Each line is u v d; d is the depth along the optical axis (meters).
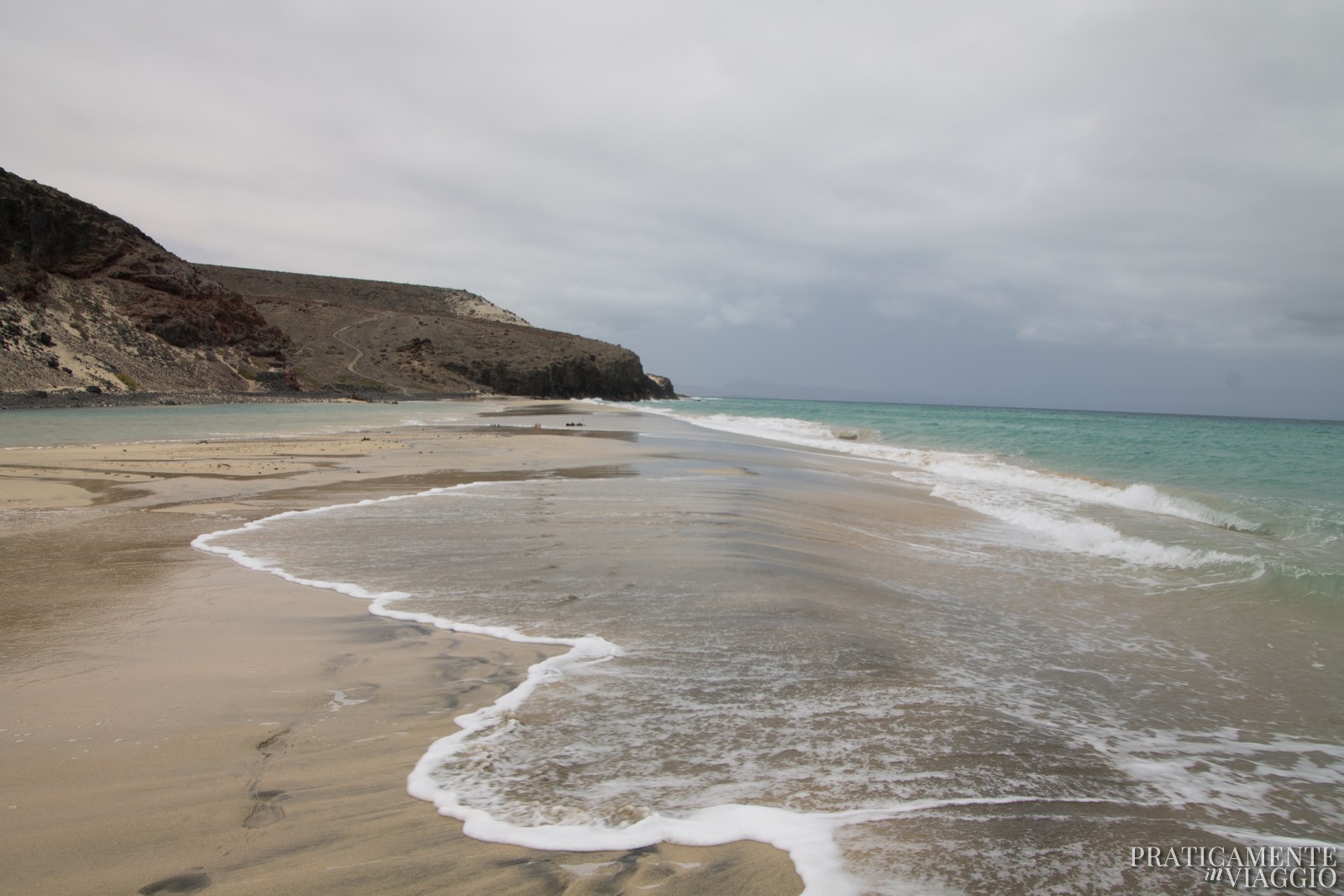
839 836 2.44
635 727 3.29
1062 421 54.81
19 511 8.86
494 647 4.34
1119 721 3.77
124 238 67.75
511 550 7.12
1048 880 2.26
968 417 65.75
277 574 6.10
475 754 2.98
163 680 3.74
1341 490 14.87
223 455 15.73
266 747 3.02
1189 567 7.67
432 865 2.21
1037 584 6.85
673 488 12.02
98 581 5.74
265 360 74.12
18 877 2.12
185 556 6.69
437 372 97.56
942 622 5.37
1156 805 2.87
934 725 3.46
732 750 3.09
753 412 61.62
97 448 16.94
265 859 2.24
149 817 2.46
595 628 4.75
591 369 116.75
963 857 2.35
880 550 8.07
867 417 54.69
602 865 2.23
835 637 4.69
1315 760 3.45
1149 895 2.22
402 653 4.21
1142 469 19.17
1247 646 5.25
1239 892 2.29
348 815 2.50
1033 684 4.23
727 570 6.37
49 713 3.30
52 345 53.81
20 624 4.63
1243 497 13.25
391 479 12.66
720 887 2.13
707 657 4.25
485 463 15.65
